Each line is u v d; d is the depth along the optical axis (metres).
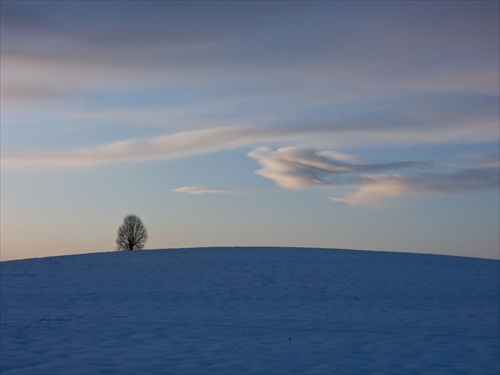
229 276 26.81
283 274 27.34
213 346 11.77
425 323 15.43
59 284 24.55
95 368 9.59
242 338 12.80
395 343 12.51
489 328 14.80
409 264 31.17
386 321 15.67
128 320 15.33
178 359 10.43
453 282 25.27
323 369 10.00
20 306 18.41
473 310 18.33
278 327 14.41
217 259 33.06
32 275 27.59
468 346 12.34
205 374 9.36
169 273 27.86
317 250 38.75
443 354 11.48
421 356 11.25
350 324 15.05
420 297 21.41
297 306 18.88
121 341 12.18
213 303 19.53
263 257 33.97
